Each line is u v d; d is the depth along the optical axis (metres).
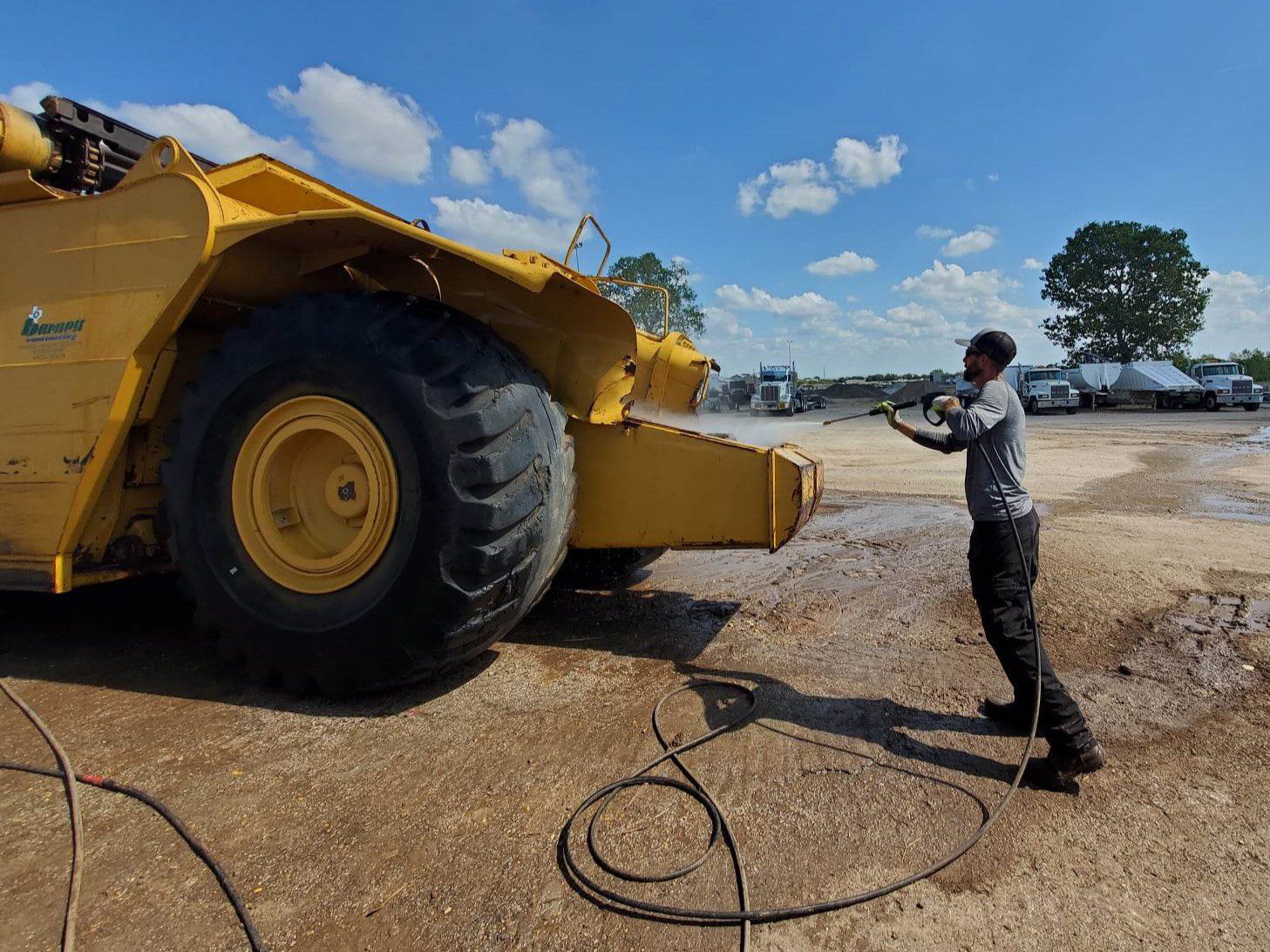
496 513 2.73
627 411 3.92
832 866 1.99
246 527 3.01
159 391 3.23
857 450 15.60
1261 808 2.26
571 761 2.53
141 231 3.02
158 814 2.21
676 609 4.36
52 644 3.69
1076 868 1.98
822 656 3.57
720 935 1.74
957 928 1.76
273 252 3.10
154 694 3.09
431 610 2.75
